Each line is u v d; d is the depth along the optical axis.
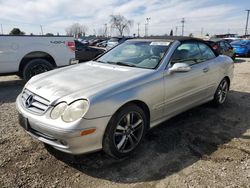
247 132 4.04
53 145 2.83
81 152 2.78
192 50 4.33
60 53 7.54
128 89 3.08
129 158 3.23
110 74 3.46
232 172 2.95
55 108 2.81
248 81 7.95
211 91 4.80
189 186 2.70
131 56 4.14
